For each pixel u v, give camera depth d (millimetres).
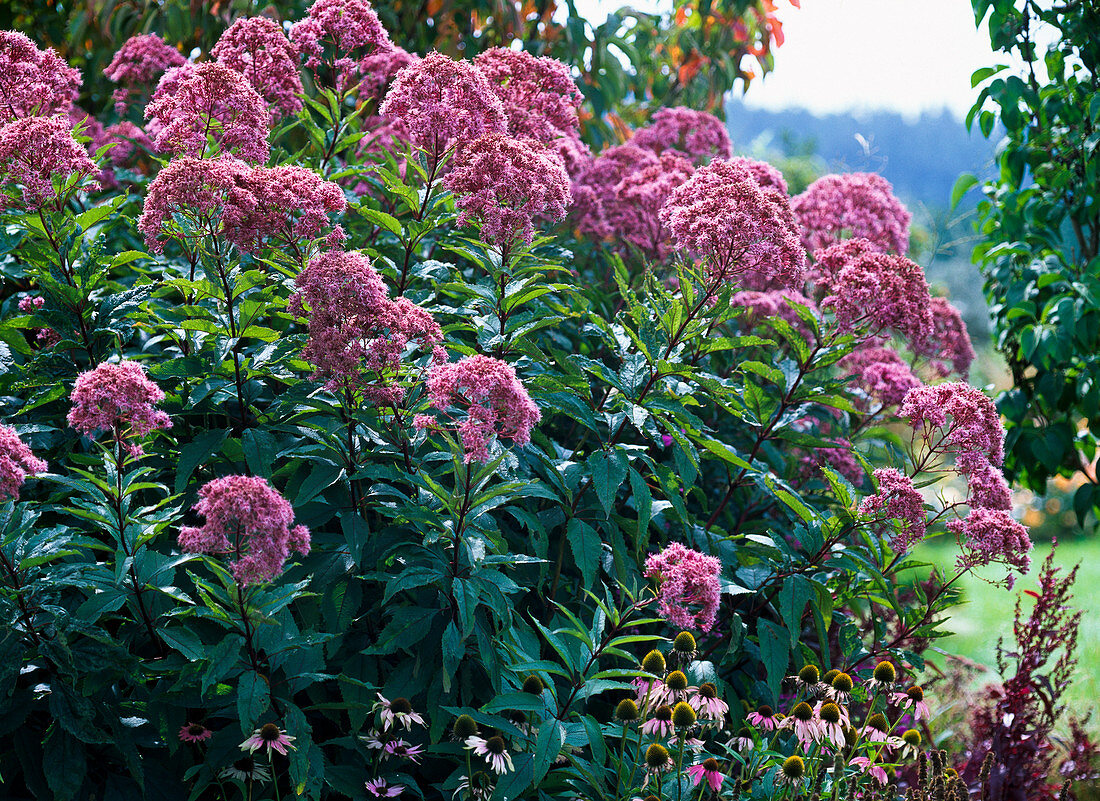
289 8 8195
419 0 8703
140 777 3600
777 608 5453
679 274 4891
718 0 9898
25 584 3459
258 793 3822
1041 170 7672
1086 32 7043
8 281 5598
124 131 6691
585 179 6934
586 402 4988
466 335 5320
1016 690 5523
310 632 3576
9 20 9500
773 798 3963
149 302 4816
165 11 8469
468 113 4762
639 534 4551
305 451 4062
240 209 4023
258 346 4578
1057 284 7328
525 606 4742
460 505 3840
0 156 4078
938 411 4883
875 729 4281
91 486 3543
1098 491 7617
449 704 4023
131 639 3824
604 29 9078
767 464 5727
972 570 4879
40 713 3939
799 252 4965
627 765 4059
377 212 4688
